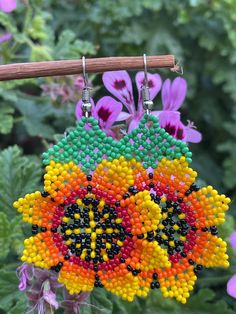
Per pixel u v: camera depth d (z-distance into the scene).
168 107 0.20
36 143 0.34
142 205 0.16
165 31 0.33
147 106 0.15
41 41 0.29
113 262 0.16
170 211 0.16
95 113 0.18
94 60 0.15
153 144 0.16
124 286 0.16
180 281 0.16
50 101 0.28
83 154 0.16
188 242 0.16
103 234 0.16
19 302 0.21
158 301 0.23
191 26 0.33
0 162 0.23
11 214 0.22
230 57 0.32
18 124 0.34
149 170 0.16
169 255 0.16
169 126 0.18
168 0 0.33
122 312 0.22
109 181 0.16
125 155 0.16
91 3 0.34
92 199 0.16
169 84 0.19
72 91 0.25
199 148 0.34
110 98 0.18
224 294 0.27
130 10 0.32
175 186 0.16
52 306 0.17
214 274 0.26
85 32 0.34
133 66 0.15
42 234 0.16
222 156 0.35
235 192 0.31
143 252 0.16
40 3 0.29
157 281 0.16
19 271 0.18
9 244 0.21
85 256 0.16
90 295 0.20
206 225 0.16
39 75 0.15
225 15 0.32
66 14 0.35
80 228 0.16
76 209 0.16
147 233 0.16
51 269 0.17
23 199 0.16
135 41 0.33
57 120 0.31
